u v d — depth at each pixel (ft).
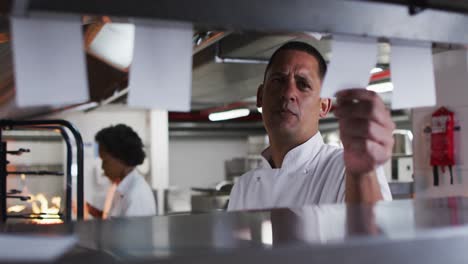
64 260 2.22
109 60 9.46
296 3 2.24
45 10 1.93
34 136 18.02
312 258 1.94
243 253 1.88
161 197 22.93
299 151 5.04
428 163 11.37
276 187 5.08
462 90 10.66
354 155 3.17
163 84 2.23
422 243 2.11
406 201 3.28
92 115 22.25
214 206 17.08
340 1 2.30
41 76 2.02
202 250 2.03
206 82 13.25
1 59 7.02
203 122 37.37
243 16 2.20
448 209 2.83
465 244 2.22
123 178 11.49
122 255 2.15
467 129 10.57
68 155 8.11
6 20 2.26
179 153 43.47
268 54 9.31
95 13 1.98
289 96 4.83
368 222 2.44
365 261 2.00
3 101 10.78
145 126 23.32
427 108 11.38
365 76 2.64
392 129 3.12
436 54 11.14
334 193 4.55
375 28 2.45
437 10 2.51
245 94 16.08
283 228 2.72
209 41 7.69
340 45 2.55
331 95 2.58
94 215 16.21
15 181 14.29
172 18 2.09
